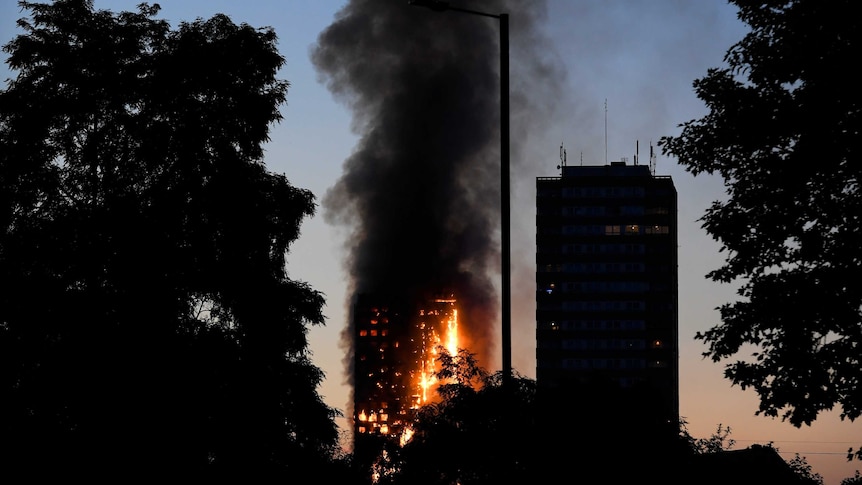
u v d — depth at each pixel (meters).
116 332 44.94
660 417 33.88
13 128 49.94
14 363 45.00
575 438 32.94
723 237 37.12
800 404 34.72
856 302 34.59
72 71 50.53
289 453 47.94
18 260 46.53
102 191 50.06
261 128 52.88
